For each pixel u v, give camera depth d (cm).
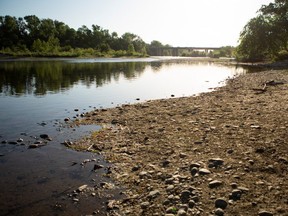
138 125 1452
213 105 1855
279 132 1105
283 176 757
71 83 3609
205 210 629
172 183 770
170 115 1644
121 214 659
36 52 13250
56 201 733
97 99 2406
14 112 1850
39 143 1196
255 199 655
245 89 2555
